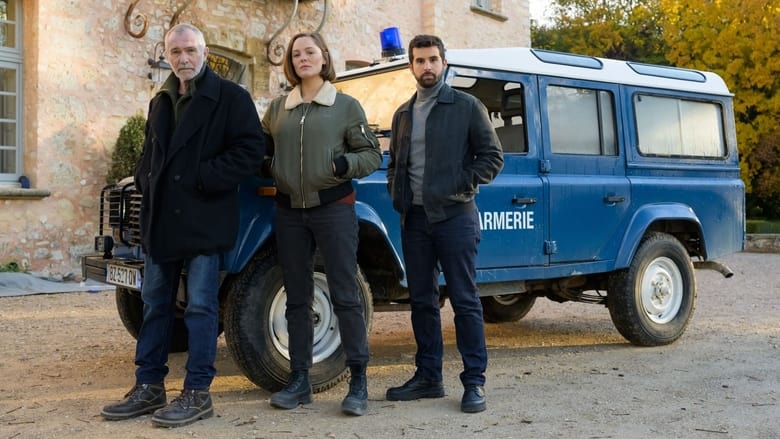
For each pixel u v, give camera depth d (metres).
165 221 3.68
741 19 20.38
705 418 3.74
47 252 9.80
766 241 17.25
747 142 20.69
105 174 10.32
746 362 5.15
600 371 4.89
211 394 4.29
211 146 3.71
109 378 4.67
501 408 3.95
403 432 3.50
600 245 5.43
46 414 3.82
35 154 9.70
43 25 9.66
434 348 4.20
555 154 5.27
